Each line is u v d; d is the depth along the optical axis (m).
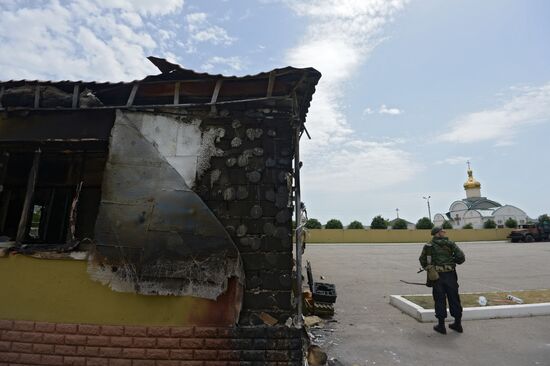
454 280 5.63
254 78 3.74
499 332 5.48
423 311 6.21
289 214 3.65
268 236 3.61
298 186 3.85
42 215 4.05
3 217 4.09
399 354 4.65
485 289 8.89
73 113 3.87
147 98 4.01
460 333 5.48
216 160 3.78
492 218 45.25
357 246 29.73
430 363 4.36
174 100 3.87
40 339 3.45
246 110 3.87
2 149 3.92
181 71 3.75
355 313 6.82
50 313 3.50
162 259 3.41
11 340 3.46
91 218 3.94
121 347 3.38
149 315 3.45
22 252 3.61
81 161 4.08
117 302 3.47
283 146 3.81
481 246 27.23
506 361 4.39
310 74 3.69
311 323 5.93
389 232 35.75
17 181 4.10
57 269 3.58
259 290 3.54
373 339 5.26
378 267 14.07
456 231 36.75
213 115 3.85
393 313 6.80
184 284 3.40
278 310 3.49
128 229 3.48
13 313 3.52
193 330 3.39
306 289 8.48
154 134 3.79
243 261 3.56
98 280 3.44
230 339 3.38
